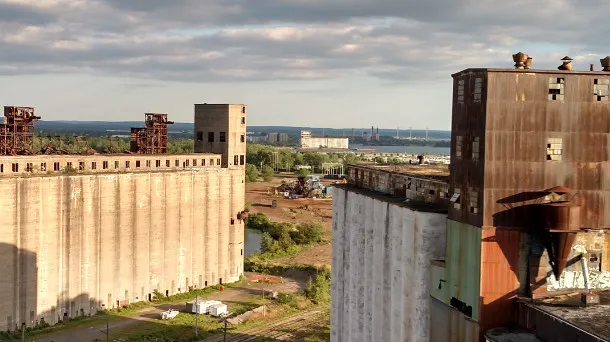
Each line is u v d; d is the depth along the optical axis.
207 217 141.12
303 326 111.38
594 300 51.41
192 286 138.62
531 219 54.25
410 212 63.59
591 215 55.09
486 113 53.91
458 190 58.19
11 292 105.31
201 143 149.00
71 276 115.31
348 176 90.75
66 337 104.38
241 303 127.44
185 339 102.94
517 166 54.28
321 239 195.38
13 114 121.56
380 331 71.19
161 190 131.50
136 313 120.25
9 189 104.56
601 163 55.22
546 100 54.56
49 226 110.94
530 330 51.69
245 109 150.50
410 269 63.78
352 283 80.00
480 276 53.91
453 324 57.69
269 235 191.88
